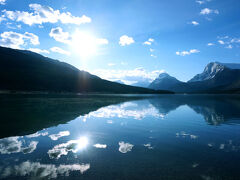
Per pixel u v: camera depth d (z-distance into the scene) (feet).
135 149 46.73
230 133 65.72
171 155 42.32
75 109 136.15
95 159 39.42
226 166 35.96
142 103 222.89
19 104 160.15
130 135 61.77
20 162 37.09
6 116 95.40
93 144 50.80
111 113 119.96
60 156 40.93
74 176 31.24
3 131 64.44
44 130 67.21
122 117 103.40
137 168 34.76
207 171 33.60
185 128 74.43
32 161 37.70
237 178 30.91
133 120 93.86
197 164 36.99
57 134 61.62
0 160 38.04
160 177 31.09
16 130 66.13
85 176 31.24
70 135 60.59
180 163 37.45
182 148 47.85
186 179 30.45
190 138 58.49
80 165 36.01
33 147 47.29
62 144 50.34
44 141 53.01
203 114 120.67
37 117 94.63
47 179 30.09
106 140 55.16
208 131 69.26
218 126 79.36
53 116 99.50
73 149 46.16
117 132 66.18
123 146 49.19
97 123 83.46
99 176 31.30
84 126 75.97
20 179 29.96
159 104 210.38
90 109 140.05
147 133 65.05
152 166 35.76
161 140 55.88
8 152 43.09
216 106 186.19
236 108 163.63
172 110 146.10
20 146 48.03
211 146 49.73
